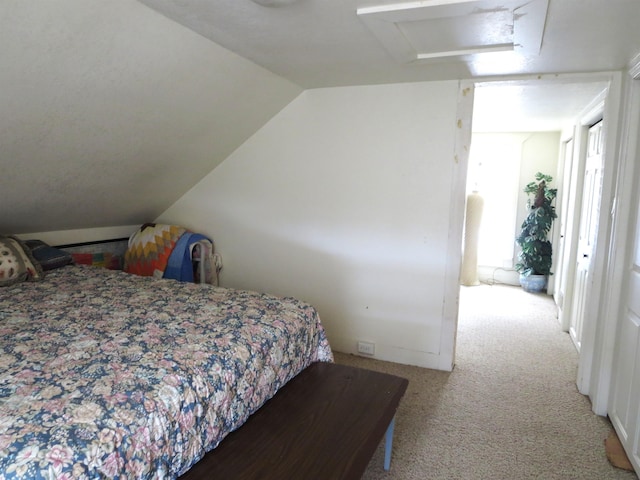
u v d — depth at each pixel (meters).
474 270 5.50
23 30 1.50
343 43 2.05
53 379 1.33
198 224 3.65
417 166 2.88
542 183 5.05
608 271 2.38
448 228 2.85
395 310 3.07
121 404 1.20
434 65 2.40
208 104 2.58
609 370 2.35
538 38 1.91
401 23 1.79
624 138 2.24
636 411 1.95
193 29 1.89
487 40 1.99
